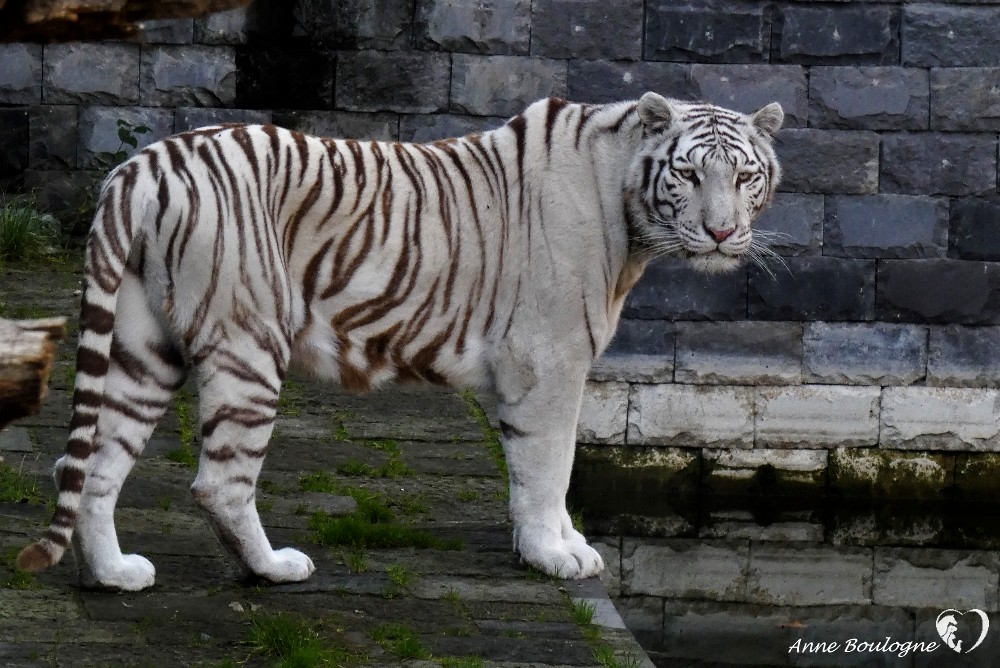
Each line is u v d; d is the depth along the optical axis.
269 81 16.17
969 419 15.37
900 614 11.73
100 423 7.94
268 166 8.04
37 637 7.37
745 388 15.31
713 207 8.48
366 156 8.44
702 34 15.28
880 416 15.38
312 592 8.45
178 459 11.18
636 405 15.30
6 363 4.71
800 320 15.29
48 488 10.09
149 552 8.95
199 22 16.17
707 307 15.21
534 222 8.71
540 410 8.86
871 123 15.20
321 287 8.24
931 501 15.43
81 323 7.31
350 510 10.41
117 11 4.98
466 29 15.66
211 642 7.52
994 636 11.20
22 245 16.36
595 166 8.80
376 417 13.16
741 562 13.07
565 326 8.73
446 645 7.77
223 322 7.83
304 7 15.95
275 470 11.30
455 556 9.45
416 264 8.44
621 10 15.37
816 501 15.41
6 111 16.47
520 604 8.53
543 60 15.60
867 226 15.27
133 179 7.70
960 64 15.09
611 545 13.42
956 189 15.20
